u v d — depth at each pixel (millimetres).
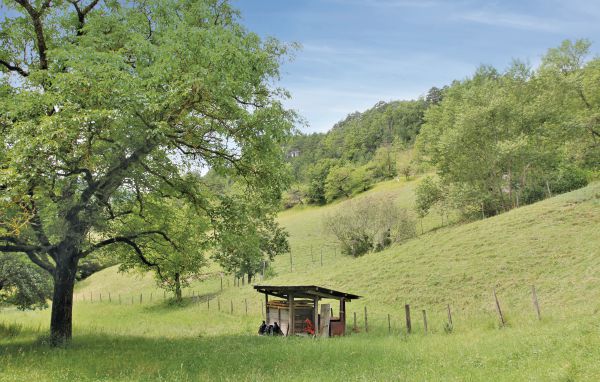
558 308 25422
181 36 15438
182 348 18703
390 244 63312
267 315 31141
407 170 117375
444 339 19625
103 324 36312
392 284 39500
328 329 26531
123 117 14117
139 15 17797
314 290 26359
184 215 22312
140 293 63750
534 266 34156
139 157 16156
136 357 15969
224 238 19344
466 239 44844
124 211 20250
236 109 16141
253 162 19469
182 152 18703
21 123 13656
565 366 10406
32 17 17938
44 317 38812
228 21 19688
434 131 75125
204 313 44031
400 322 30328
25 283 24312
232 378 12148
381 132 197875
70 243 16953
